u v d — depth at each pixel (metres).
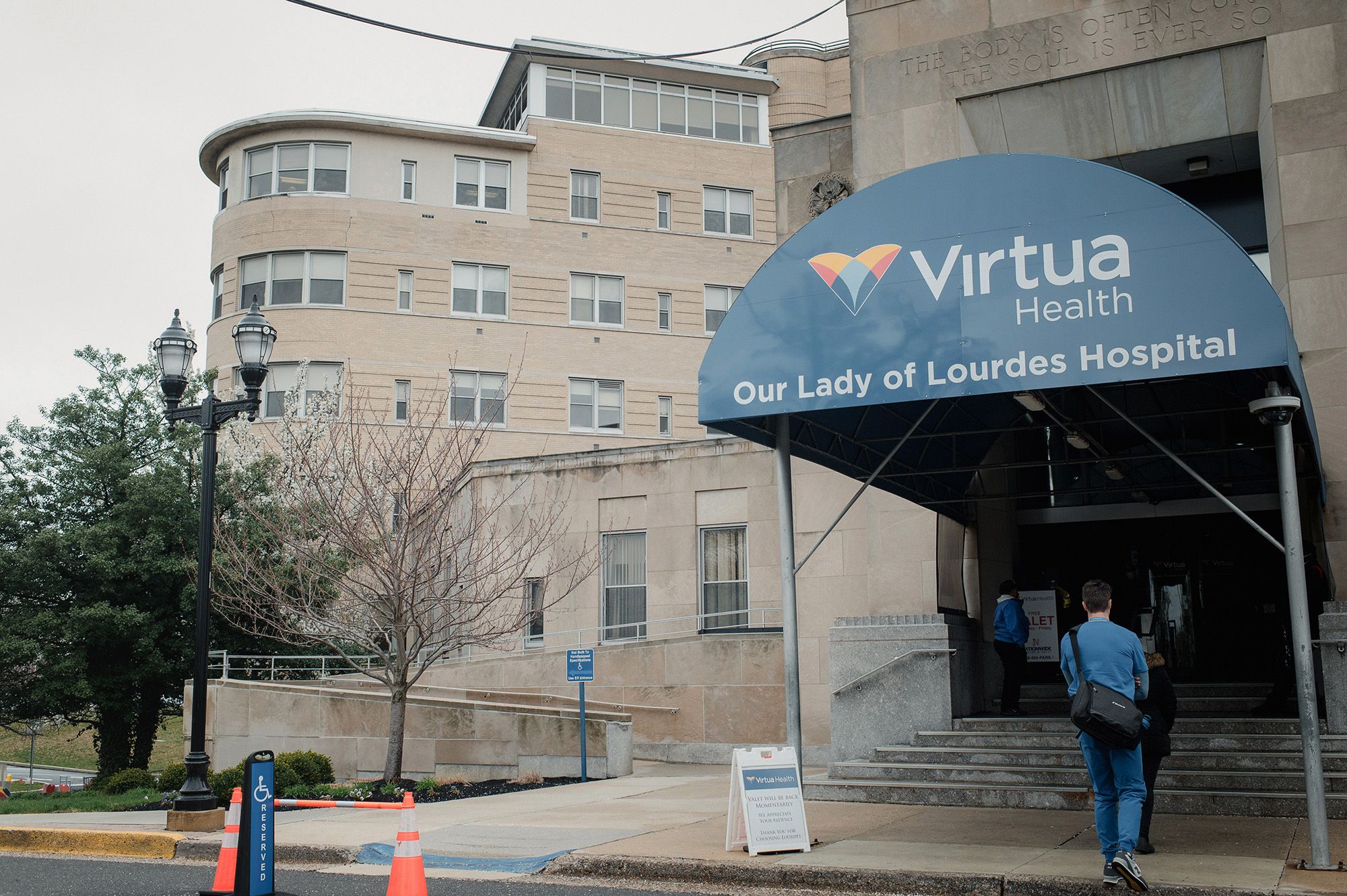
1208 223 8.55
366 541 17.22
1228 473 15.69
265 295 34.72
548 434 35.88
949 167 9.45
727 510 20.77
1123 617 16.92
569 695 20.84
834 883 8.67
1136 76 14.98
